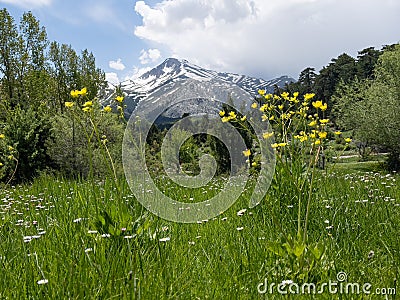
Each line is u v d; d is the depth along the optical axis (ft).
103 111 12.73
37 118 53.26
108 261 8.06
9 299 6.76
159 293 6.95
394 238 11.47
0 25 88.22
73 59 103.40
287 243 8.83
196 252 10.17
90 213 12.60
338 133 14.70
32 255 8.38
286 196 14.37
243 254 9.45
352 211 14.25
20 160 48.80
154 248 9.37
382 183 21.42
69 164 47.42
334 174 25.43
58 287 6.90
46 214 14.20
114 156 41.70
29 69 91.86
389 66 82.58
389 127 77.36
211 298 7.30
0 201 20.39
